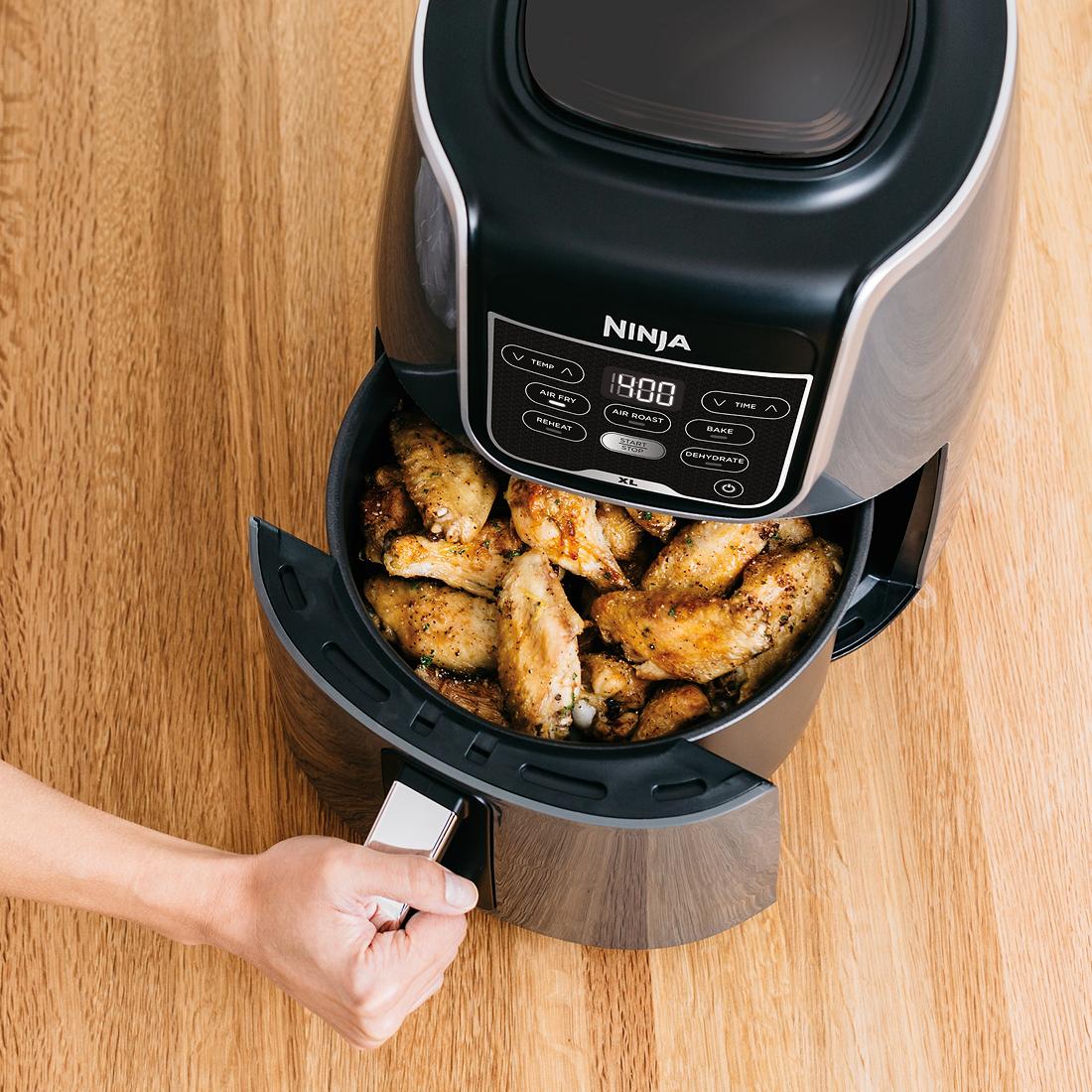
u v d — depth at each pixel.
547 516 0.68
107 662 0.83
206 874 0.65
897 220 0.53
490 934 0.77
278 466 0.89
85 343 0.91
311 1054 0.74
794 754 0.82
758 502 0.61
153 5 1.00
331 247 0.95
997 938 0.77
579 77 0.54
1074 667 0.84
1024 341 0.94
